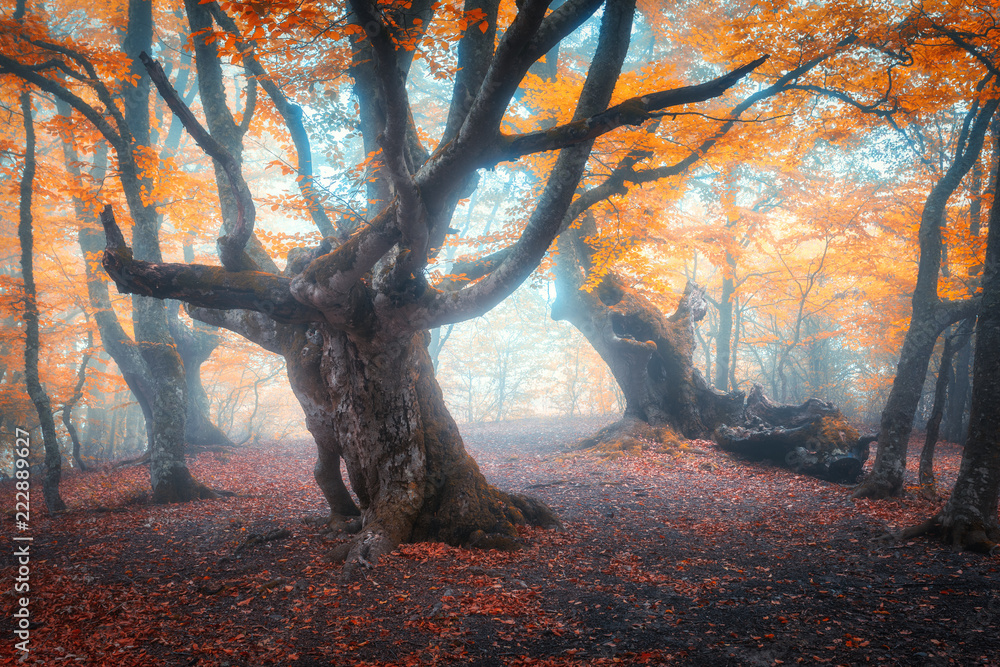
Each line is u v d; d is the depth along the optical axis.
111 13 16.73
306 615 5.24
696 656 4.25
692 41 12.92
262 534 8.05
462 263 10.50
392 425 7.57
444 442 7.97
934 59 9.83
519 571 6.36
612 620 4.98
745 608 5.18
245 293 6.59
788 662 4.11
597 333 16.91
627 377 16.88
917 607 5.04
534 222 5.84
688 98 5.07
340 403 7.68
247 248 8.37
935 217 9.98
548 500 10.78
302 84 9.05
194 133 5.86
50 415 10.62
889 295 20.25
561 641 4.59
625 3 6.00
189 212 13.09
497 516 7.75
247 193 6.43
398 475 7.58
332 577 6.20
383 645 4.60
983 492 7.02
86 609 5.55
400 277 6.33
